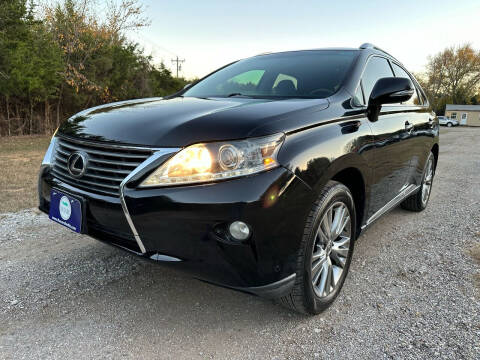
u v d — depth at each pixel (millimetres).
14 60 13086
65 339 1937
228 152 1679
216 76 3273
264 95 2633
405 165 3254
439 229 3674
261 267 1730
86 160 1952
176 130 1787
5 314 2145
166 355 1834
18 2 12992
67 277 2596
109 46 17562
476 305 2281
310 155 1859
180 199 1673
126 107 2389
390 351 1869
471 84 62531
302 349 1891
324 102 2242
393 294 2418
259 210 1659
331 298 2221
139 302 2305
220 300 2342
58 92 16172
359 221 2545
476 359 1804
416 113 3572
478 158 9578
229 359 1815
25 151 10055
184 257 1751
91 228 2021
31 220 3779
